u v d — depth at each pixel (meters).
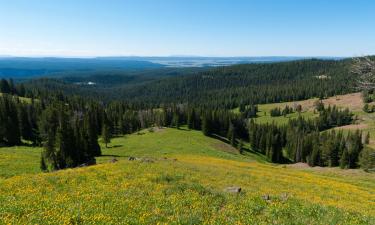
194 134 124.19
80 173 24.11
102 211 14.47
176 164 33.25
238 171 35.38
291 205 17.34
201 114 149.38
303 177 39.41
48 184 20.53
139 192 18.55
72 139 64.56
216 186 22.73
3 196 17.25
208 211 15.49
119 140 112.12
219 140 127.69
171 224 13.21
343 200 24.47
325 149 113.69
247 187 24.09
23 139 106.12
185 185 20.83
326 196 25.36
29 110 124.81
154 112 171.88
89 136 77.69
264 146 134.00
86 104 188.38
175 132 123.19
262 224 13.95
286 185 29.02
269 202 18.02
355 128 174.25
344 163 103.06
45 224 12.50
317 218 15.45
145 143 102.12
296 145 132.00
